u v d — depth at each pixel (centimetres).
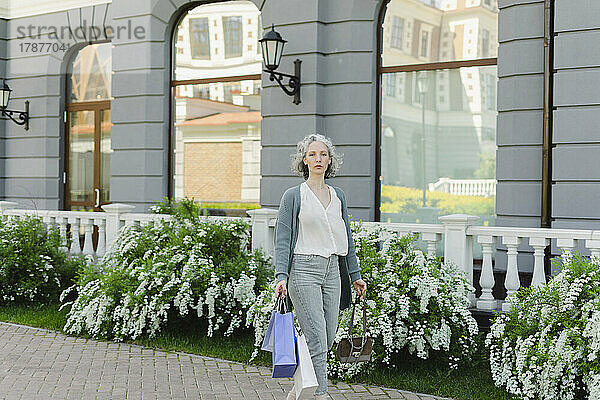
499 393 563
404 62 940
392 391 572
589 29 771
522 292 575
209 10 1098
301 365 460
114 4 1156
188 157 1116
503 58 835
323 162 507
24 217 998
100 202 1241
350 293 516
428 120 924
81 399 545
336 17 956
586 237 625
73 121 1271
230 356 667
